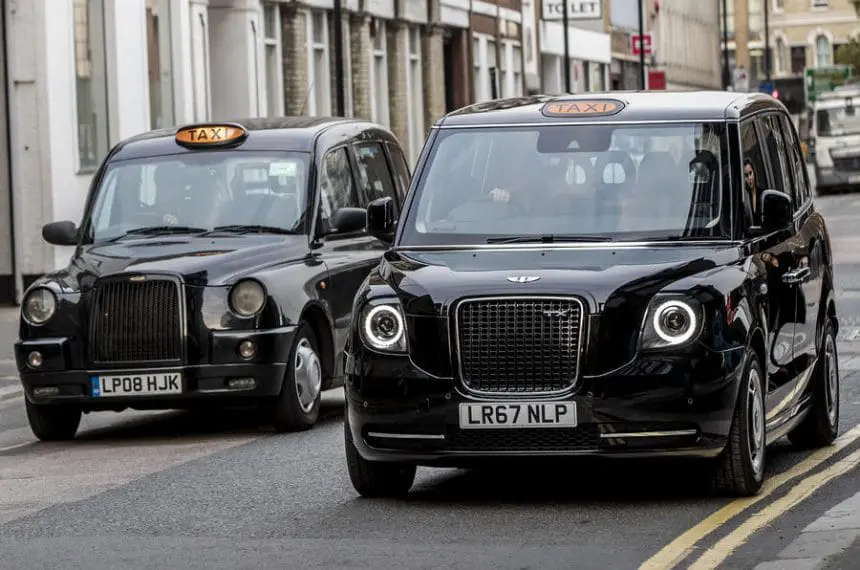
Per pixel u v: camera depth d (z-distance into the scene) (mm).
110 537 20953
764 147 25031
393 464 22594
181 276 30016
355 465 22625
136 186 32969
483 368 21312
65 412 31156
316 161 32875
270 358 29938
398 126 103500
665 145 23766
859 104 143625
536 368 21203
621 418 20969
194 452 28484
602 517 21047
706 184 23375
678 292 21203
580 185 23594
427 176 24078
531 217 23375
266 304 30047
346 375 22094
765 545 19031
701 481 23234
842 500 21672
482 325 21312
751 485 21844
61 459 28594
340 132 34250
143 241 32062
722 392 21031
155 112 68250
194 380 29875
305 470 25719
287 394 30266
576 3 144500
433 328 21375
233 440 29891
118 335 30094
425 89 110250
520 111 24594
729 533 19781
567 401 21031
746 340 21516
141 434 31719
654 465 24812
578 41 160625
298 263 31281
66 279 30734
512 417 21125
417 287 21672
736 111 24203
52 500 24031
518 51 138375
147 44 66875
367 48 96125
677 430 21031
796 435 26297
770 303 22891
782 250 24156
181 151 33250
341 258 32500
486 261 22234
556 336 21172
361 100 95562
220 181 32719
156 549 20031
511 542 19703
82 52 61281
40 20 57938
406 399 21406
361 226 31750
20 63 57969
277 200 32406
